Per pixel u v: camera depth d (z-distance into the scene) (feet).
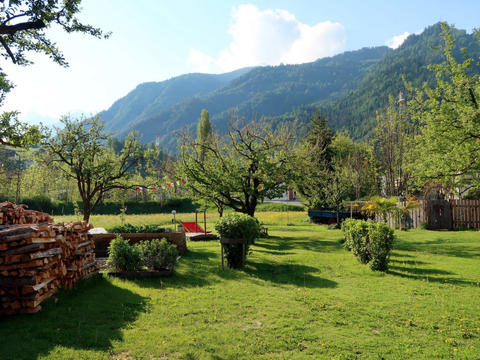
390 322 19.98
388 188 96.89
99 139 66.33
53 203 174.29
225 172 71.67
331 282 30.01
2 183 163.12
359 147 155.43
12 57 38.73
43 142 59.21
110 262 31.19
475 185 66.69
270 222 112.68
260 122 75.56
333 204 98.07
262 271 35.27
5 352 14.26
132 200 193.36
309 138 141.90
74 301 21.79
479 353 15.67
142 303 22.84
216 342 16.94
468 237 56.80
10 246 19.30
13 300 18.78
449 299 24.20
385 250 33.91
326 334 18.26
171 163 78.02
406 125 91.04
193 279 30.58
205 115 177.47
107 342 16.28
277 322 19.90
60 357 14.28
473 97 56.95
